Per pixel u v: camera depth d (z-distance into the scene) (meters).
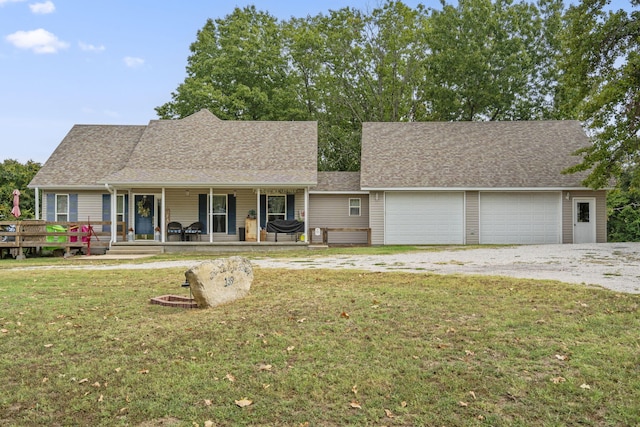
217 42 38.03
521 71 31.91
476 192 23.97
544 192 23.84
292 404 4.62
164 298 8.86
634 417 4.29
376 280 10.49
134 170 22.94
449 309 7.66
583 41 18.64
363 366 5.44
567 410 4.45
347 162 36.59
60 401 4.77
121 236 23.56
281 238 24.09
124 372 5.41
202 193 23.69
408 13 34.47
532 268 12.67
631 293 8.67
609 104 18.75
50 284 10.87
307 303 8.19
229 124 26.66
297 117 35.84
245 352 5.92
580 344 5.98
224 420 4.35
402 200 24.27
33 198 33.88
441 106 33.38
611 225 31.73
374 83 36.47
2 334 6.80
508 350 5.83
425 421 4.29
